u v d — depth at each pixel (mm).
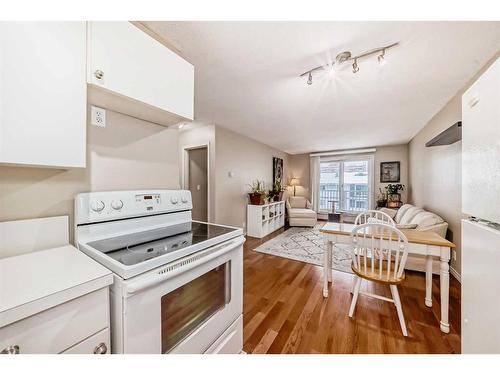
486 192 717
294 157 7012
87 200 1032
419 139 4070
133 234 1194
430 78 2033
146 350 756
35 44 724
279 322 1665
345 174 6242
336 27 1367
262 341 1456
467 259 856
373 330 1562
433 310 1808
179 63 1261
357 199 6059
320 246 3703
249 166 4730
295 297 2049
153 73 1112
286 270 2699
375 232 1857
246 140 4605
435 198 3201
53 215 993
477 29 1371
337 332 1544
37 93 728
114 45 940
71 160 820
